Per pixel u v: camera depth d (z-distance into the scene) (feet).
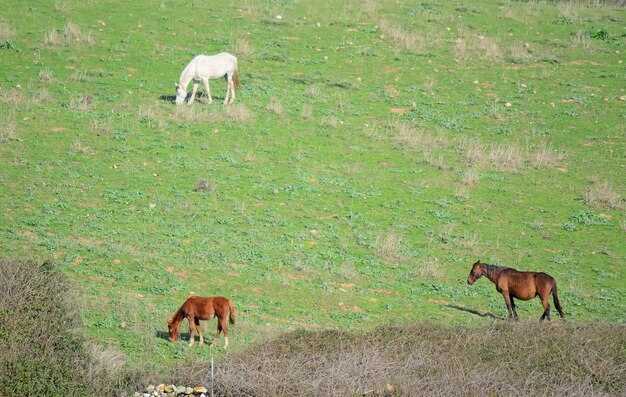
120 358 41.52
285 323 48.98
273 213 67.15
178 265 56.44
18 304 41.55
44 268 46.47
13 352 37.63
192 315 44.16
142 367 40.55
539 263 62.08
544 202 73.05
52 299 43.50
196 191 70.13
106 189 69.21
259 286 54.60
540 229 67.92
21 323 39.88
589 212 71.10
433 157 80.38
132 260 56.18
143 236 61.05
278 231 64.13
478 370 39.83
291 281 55.83
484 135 86.02
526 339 43.88
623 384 39.34
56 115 83.10
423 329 44.93
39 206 65.00
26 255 54.90
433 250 63.26
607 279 60.23
